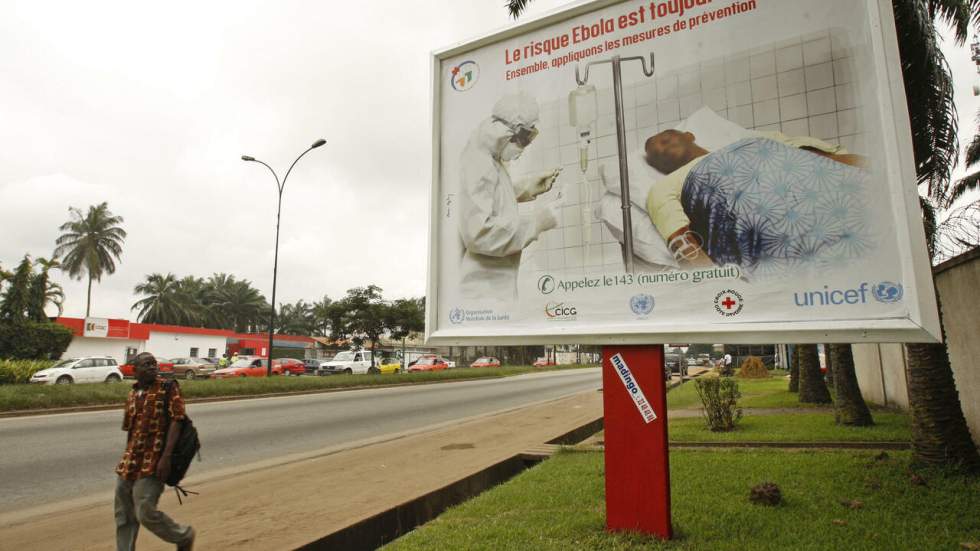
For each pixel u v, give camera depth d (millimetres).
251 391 19875
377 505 5328
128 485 3934
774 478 5668
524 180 5035
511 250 5004
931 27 6434
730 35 4352
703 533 4039
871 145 3809
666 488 3939
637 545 3807
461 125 5457
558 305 4691
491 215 5148
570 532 4148
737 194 4141
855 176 3818
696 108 4391
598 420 12156
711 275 4133
